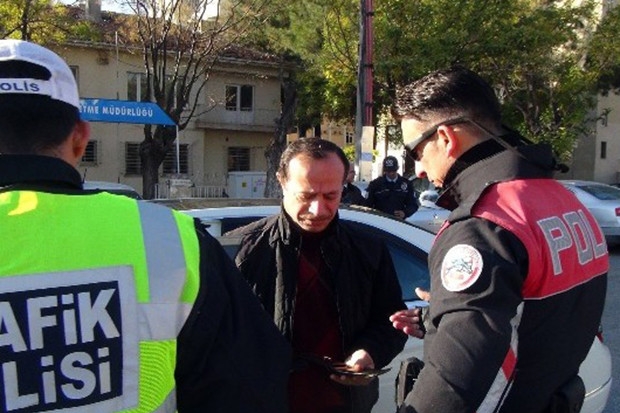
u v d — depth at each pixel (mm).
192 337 1169
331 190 2121
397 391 1824
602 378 3201
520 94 22141
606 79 23375
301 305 2205
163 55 18219
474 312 1304
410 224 3391
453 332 1311
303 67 23047
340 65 20391
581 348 1528
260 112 27625
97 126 24469
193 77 18500
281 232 2225
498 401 1317
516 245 1358
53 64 1219
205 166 27219
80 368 1072
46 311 1067
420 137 1594
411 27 19156
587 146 31016
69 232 1122
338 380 2109
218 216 3283
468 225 1396
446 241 1415
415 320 2041
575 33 21359
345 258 2217
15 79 1169
